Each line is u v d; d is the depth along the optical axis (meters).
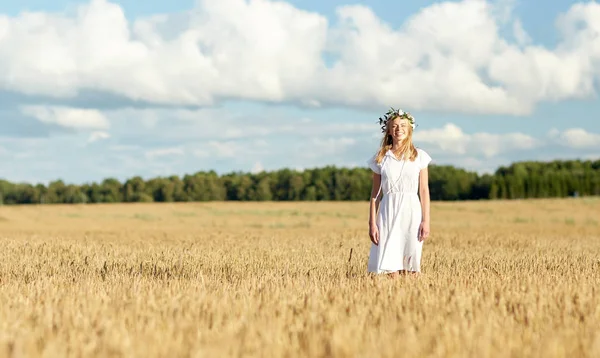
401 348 3.93
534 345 4.09
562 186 105.25
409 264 7.44
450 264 10.87
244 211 63.03
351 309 5.23
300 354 3.95
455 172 106.44
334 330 4.28
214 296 5.95
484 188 104.62
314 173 108.06
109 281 7.99
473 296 5.80
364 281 7.23
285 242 17.38
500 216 51.97
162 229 33.22
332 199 105.12
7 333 4.40
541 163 127.19
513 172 120.88
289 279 7.42
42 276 8.41
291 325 4.59
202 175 111.00
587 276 8.20
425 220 7.42
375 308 5.26
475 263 10.98
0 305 5.50
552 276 7.98
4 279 8.62
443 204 67.69
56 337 4.24
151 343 4.01
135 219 53.62
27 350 3.88
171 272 9.87
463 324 4.45
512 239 20.70
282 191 106.38
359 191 104.81
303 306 5.38
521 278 7.45
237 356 3.81
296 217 53.91
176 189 106.19
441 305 5.45
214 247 14.93
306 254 13.13
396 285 6.53
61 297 5.92
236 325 4.60
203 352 3.73
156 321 4.71
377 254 7.45
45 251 13.13
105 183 106.56
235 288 6.88
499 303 5.49
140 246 15.34
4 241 15.75
